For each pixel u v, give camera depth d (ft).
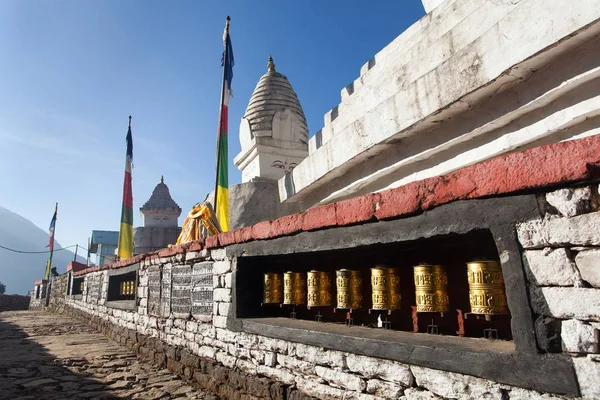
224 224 44.11
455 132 20.20
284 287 18.98
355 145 25.62
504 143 18.31
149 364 29.30
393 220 12.20
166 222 102.68
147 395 21.33
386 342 11.82
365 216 12.92
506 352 9.08
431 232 11.04
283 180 37.65
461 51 18.40
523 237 9.13
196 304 24.48
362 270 16.06
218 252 22.58
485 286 10.79
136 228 98.78
